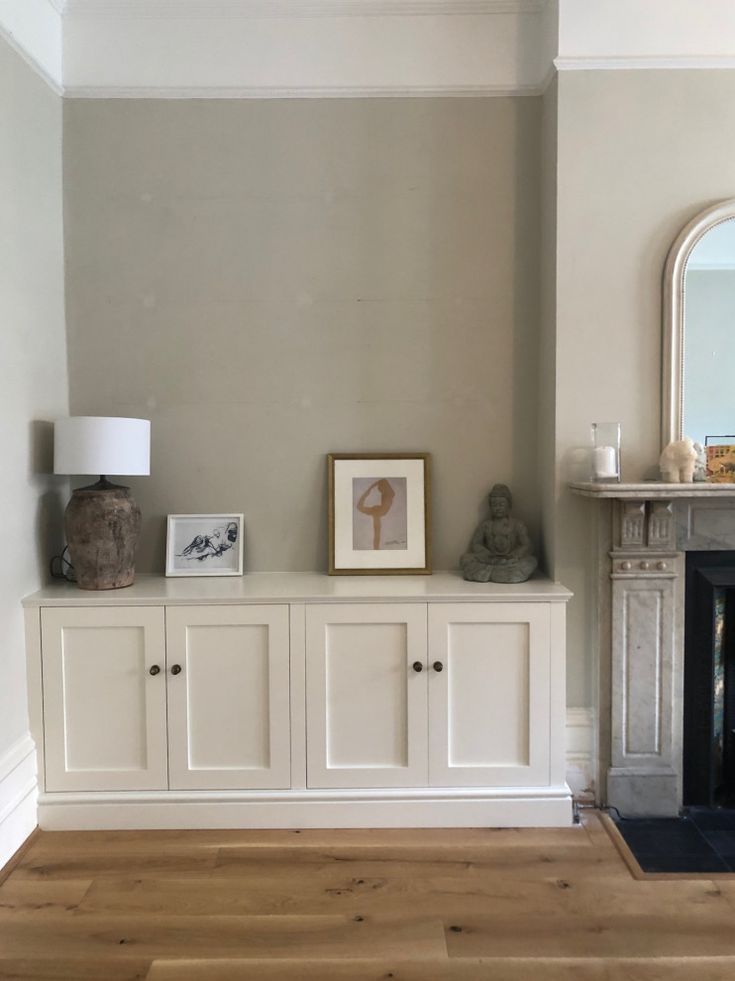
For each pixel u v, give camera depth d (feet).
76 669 7.86
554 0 8.38
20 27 7.79
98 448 7.84
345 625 7.87
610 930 6.28
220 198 8.97
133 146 8.93
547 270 8.77
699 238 8.32
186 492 9.09
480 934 6.23
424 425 9.09
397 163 8.97
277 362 9.05
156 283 9.00
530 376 9.06
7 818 7.25
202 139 8.94
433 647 7.87
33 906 6.63
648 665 8.36
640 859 7.41
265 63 8.88
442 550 9.11
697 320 8.46
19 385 7.84
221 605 7.81
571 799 7.98
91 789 7.93
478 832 7.87
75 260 8.98
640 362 8.48
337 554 8.97
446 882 6.96
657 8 8.23
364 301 9.02
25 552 7.94
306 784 7.96
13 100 7.73
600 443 8.29
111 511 8.07
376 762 7.97
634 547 8.29
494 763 8.00
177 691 7.87
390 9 8.84
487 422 9.09
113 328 9.01
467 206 9.00
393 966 5.86
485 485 9.11
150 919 6.44
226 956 5.98
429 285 9.02
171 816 7.93
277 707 7.88
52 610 7.80
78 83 8.84
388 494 9.02
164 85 8.86
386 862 7.30
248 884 6.94
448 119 8.97
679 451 8.08
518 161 8.98
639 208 8.40
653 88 8.33
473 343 9.05
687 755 8.57
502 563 8.58
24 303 7.97
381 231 9.00
